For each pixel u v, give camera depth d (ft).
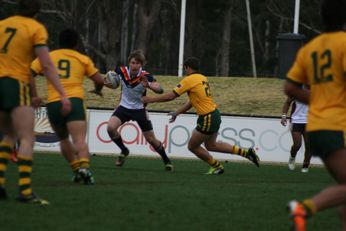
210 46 596.70
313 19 531.09
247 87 268.82
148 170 146.10
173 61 573.74
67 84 103.65
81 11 498.28
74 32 106.11
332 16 67.31
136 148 193.77
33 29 82.69
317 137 65.62
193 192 104.06
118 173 134.51
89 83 268.21
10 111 82.89
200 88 140.56
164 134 194.29
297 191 113.09
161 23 578.25
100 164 158.81
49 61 83.56
